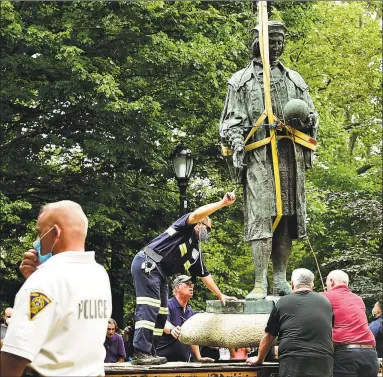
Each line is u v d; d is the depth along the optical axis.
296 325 9.00
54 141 23.45
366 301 28.22
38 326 5.23
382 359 12.40
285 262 10.27
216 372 9.09
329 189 35.62
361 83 39.97
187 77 24.38
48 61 22.34
